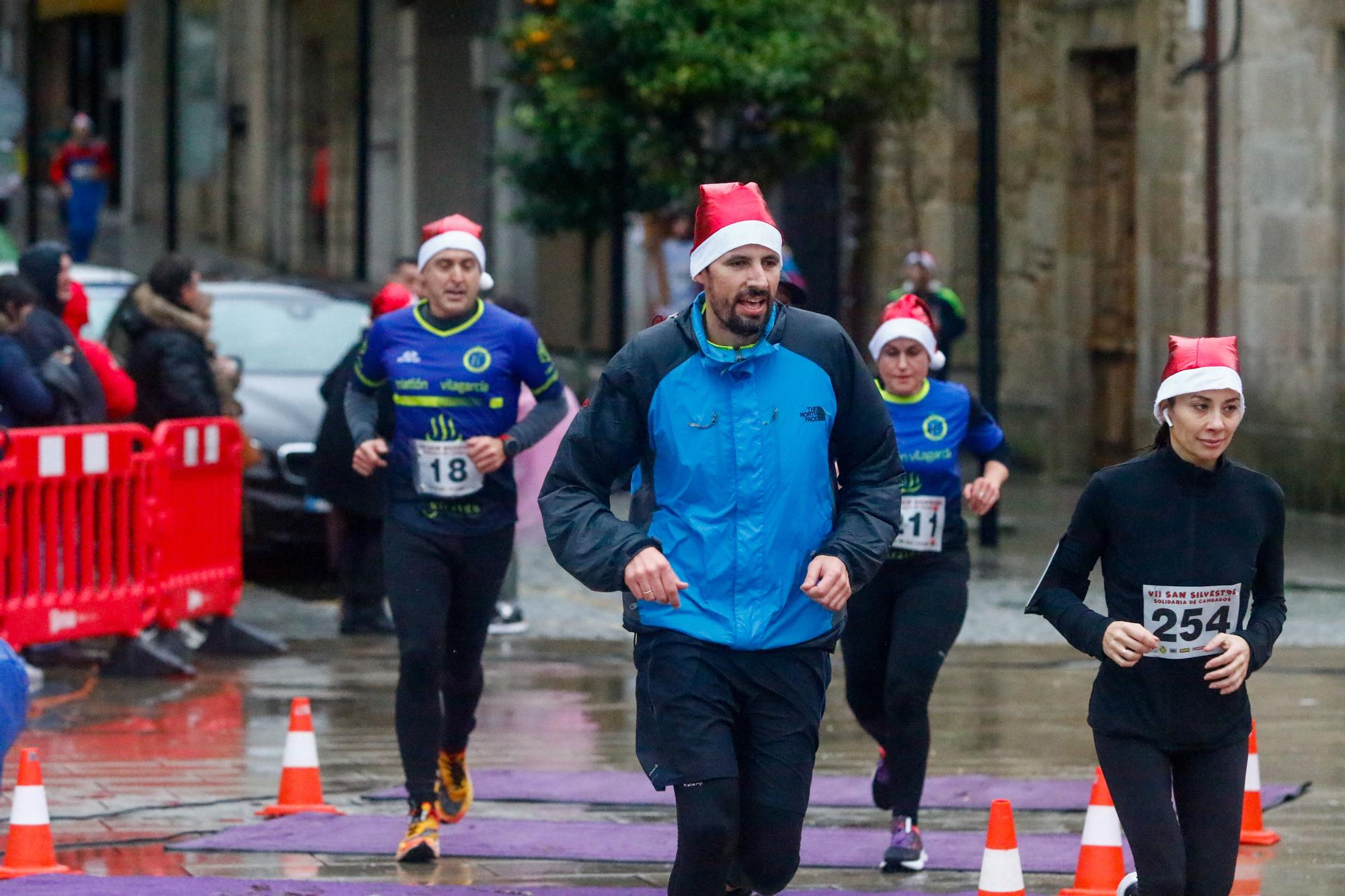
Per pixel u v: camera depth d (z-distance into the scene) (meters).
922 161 56.94
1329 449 45.81
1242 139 47.75
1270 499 14.83
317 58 93.12
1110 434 53.09
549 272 73.81
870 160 59.22
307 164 94.12
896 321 19.78
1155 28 49.59
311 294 42.72
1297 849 19.94
